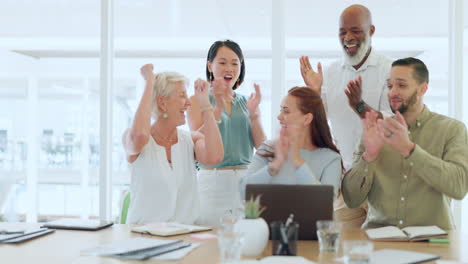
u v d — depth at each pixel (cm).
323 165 243
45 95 393
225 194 319
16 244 203
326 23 370
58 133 391
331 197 205
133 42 386
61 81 390
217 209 318
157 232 219
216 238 212
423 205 240
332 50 370
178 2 383
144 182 267
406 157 229
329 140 246
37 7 392
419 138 250
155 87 272
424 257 174
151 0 385
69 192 389
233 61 331
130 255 180
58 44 391
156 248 191
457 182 228
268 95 371
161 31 384
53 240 210
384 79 316
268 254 187
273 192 206
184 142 279
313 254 183
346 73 328
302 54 371
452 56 362
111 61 387
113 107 387
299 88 245
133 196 271
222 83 325
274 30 370
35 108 393
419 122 252
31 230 226
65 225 237
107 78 383
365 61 321
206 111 278
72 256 182
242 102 334
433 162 226
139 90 385
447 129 246
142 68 278
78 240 210
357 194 243
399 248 193
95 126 386
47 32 390
